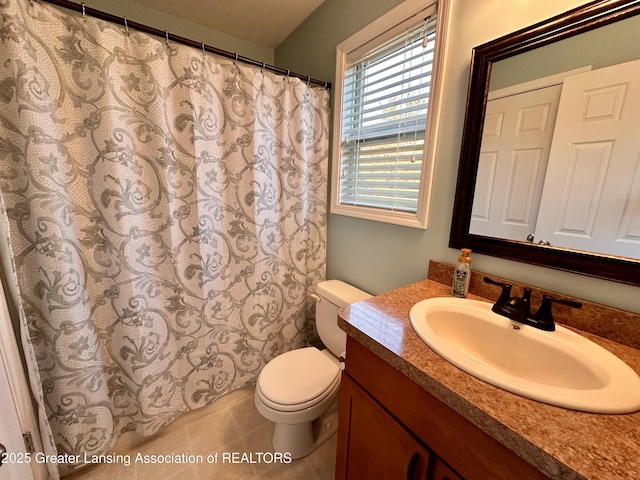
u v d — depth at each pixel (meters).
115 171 1.08
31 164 0.93
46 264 0.99
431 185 1.16
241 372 1.60
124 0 1.54
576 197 0.79
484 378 0.59
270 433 1.45
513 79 0.88
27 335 0.96
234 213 1.42
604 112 0.72
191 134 1.22
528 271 0.91
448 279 1.12
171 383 1.36
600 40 0.71
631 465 0.42
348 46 1.45
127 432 1.34
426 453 0.65
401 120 1.28
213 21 1.76
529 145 0.86
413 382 0.68
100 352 1.17
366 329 0.79
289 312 1.73
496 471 0.53
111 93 1.03
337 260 1.77
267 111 1.43
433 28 1.11
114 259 1.13
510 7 0.87
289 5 1.61
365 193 1.51
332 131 1.66
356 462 0.90
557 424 0.49
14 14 0.85
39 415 1.03
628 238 0.71
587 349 0.70
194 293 1.35
